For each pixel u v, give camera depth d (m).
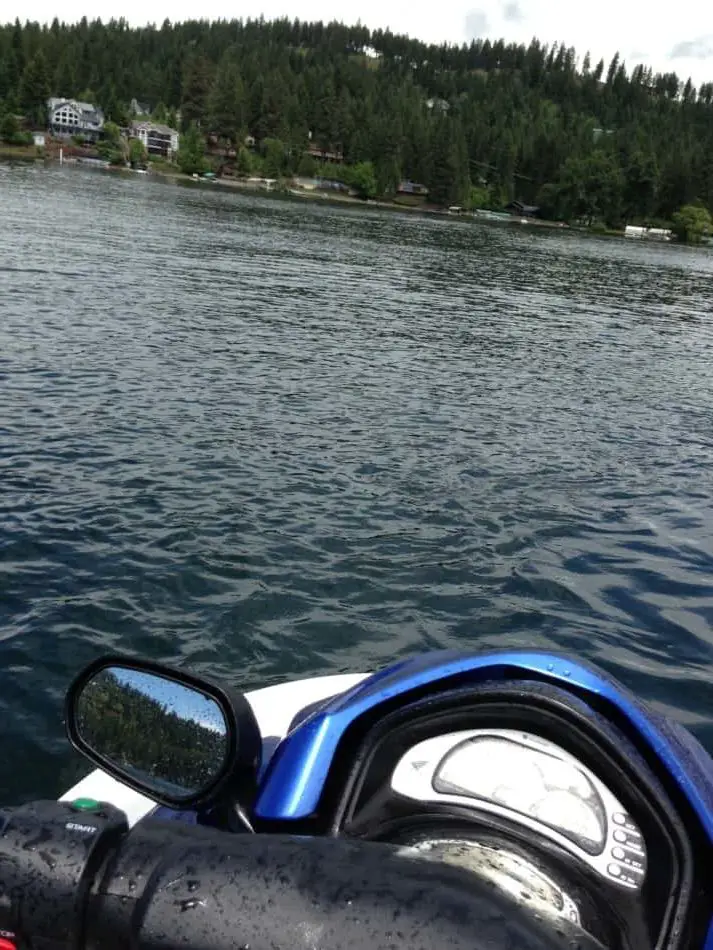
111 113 174.75
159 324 18.03
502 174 178.50
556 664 1.84
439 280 36.53
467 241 72.69
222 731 1.90
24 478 8.73
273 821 1.89
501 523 8.99
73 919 1.29
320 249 45.25
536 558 8.23
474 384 15.75
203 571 7.17
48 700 5.29
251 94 184.75
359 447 10.99
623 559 8.48
